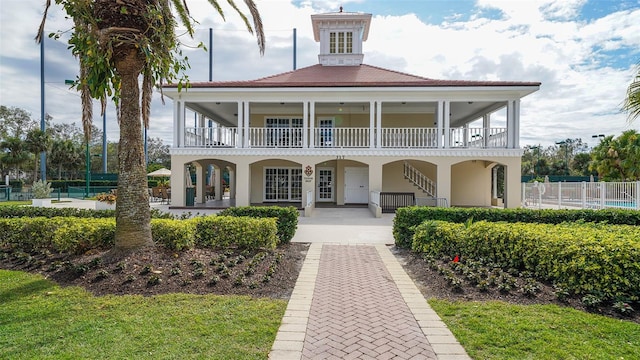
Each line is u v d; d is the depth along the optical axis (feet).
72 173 173.27
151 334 12.66
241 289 17.98
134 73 21.80
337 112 70.79
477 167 69.82
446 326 13.91
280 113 71.20
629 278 15.08
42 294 16.84
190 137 62.34
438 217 29.45
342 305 16.34
